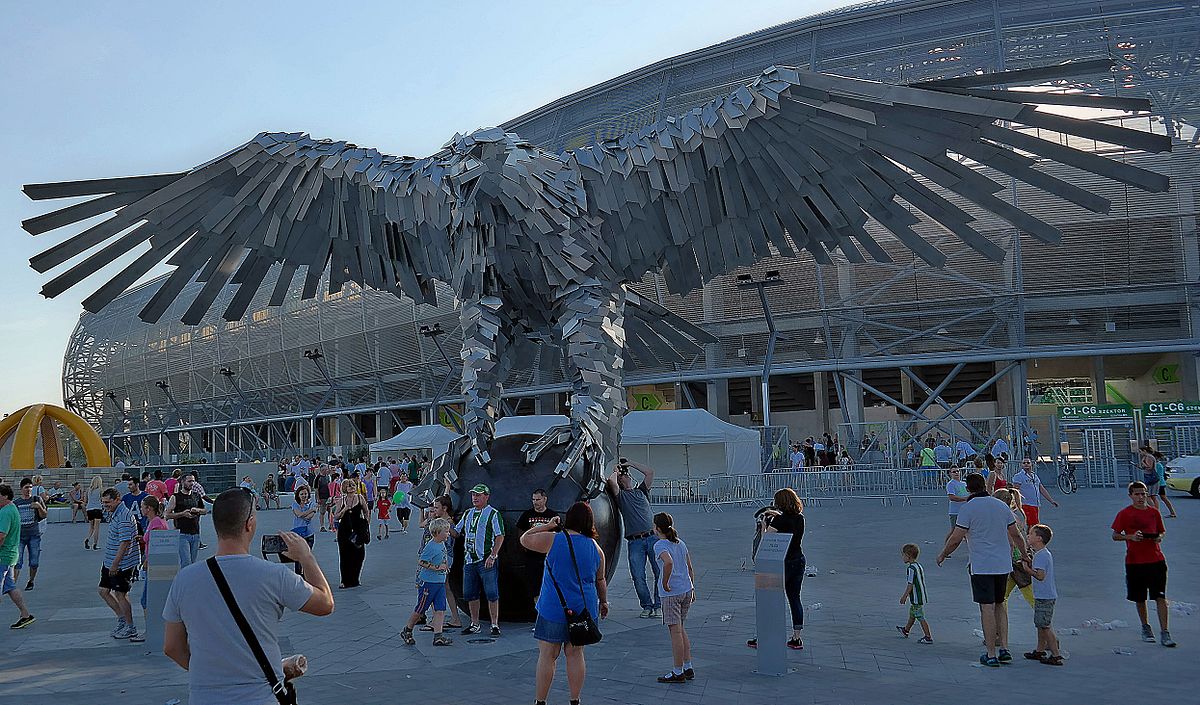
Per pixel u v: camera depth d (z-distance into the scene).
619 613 9.98
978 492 7.73
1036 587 7.61
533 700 6.66
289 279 9.87
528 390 42.69
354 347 49.09
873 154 8.02
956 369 34.34
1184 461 26.52
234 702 3.35
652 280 36.69
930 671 7.32
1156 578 8.17
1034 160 7.52
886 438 29.97
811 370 35.75
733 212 8.52
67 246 8.98
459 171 8.64
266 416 57.59
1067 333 33.12
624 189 8.62
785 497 8.36
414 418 57.31
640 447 30.94
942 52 32.78
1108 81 29.55
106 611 11.63
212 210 9.24
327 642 8.91
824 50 35.47
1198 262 30.14
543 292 8.99
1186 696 6.50
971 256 31.69
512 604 9.04
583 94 41.81
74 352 75.94
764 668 7.29
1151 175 7.16
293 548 3.71
